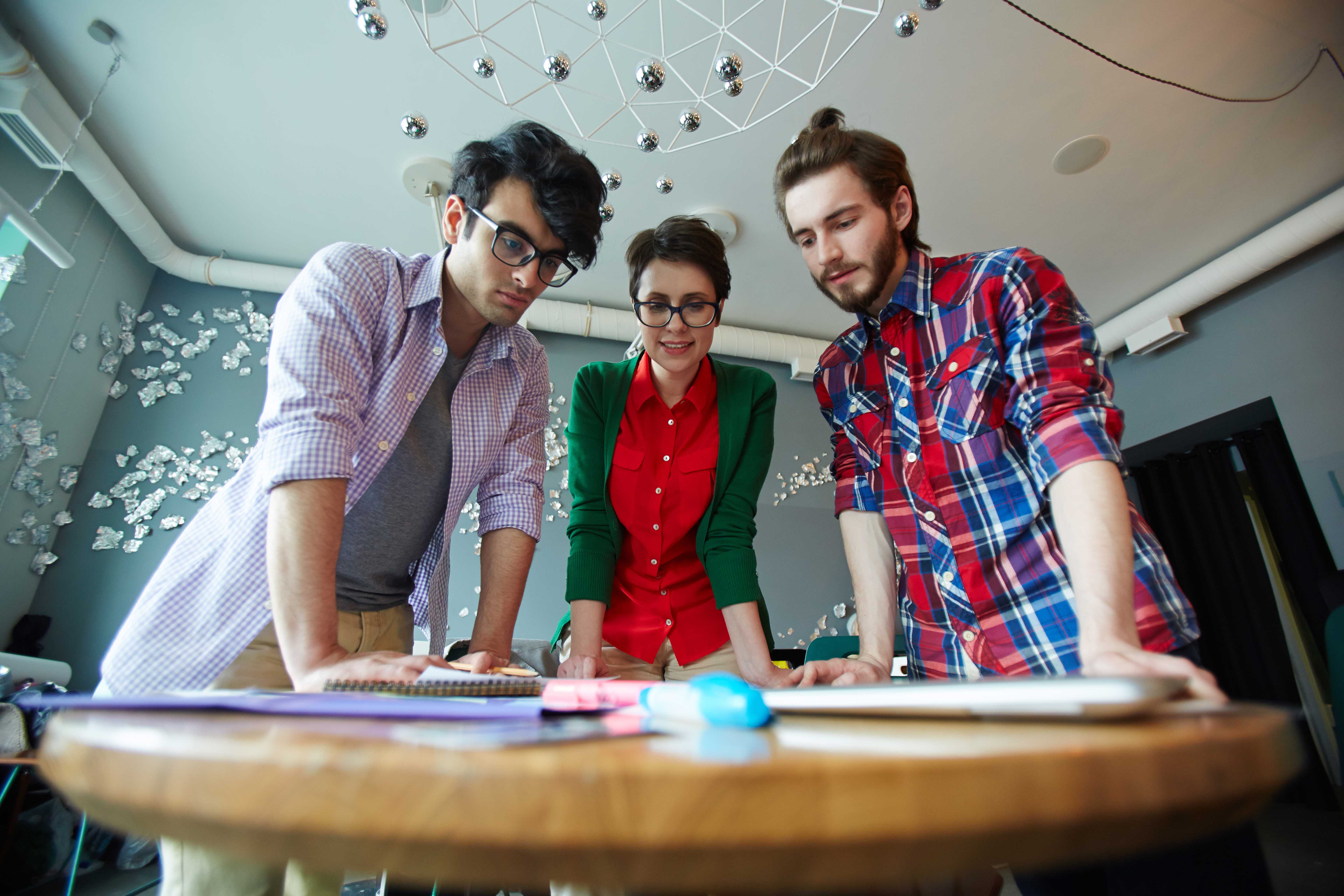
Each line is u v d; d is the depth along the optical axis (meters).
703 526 1.40
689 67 2.95
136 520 3.71
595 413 1.49
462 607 3.94
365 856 0.21
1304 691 4.34
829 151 1.10
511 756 0.22
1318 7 2.88
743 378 1.52
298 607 0.72
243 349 4.15
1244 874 0.73
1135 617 0.73
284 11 2.79
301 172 3.62
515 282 1.06
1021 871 0.22
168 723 0.28
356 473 0.99
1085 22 2.89
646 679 1.33
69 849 2.62
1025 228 4.07
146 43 2.95
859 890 0.20
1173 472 5.05
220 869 0.81
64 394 3.55
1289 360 4.20
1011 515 0.96
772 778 0.20
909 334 1.10
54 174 3.39
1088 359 0.88
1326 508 3.98
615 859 0.19
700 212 3.86
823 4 2.70
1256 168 3.69
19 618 3.37
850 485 1.23
